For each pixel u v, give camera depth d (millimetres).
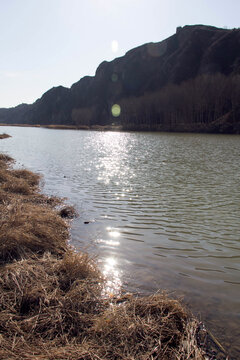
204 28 139875
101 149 32750
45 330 3707
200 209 9586
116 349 3438
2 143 41094
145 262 5883
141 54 165000
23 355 3170
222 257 6184
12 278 4516
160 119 94812
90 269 5176
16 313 3936
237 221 8461
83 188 12766
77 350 3322
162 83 140250
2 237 5754
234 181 14078
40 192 11938
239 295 4770
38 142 44031
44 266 5195
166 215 8977
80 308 4156
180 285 5047
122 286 4961
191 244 6832
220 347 3635
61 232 7262
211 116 83500
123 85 163000
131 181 14289
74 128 116000
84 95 190750
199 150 29734
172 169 17953
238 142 40562
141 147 34500
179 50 140375
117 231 7617
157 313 4078
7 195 9766
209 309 4379
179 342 3611
